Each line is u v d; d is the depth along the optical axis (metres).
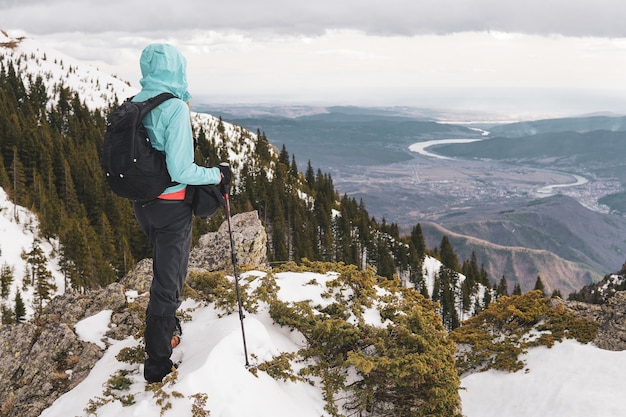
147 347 4.23
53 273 69.81
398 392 5.03
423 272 96.69
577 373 12.35
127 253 67.31
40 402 5.16
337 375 5.00
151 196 3.73
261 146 159.25
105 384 4.38
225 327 4.82
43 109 157.38
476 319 16.55
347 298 6.07
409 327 5.59
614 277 88.69
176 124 3.59
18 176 81.81
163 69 3.69
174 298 4.25
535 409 11.70
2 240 70.56
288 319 5.40
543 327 14.61
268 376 4.51
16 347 6.05
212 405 3.86
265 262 11.66
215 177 3.96
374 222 118.62
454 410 5.09
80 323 6.33
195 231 67.94
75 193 84.44
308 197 125.94
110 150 3.52
